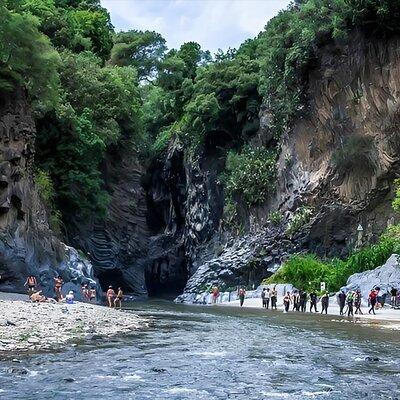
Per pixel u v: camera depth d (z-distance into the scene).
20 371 11.72
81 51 63.41
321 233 49.50
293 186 53.75
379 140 47.50
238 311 36.41
